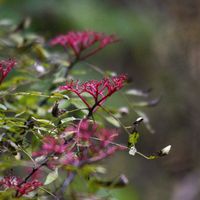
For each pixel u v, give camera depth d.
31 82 2.85
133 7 7.45
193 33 7.49
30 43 3.10
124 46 7.34
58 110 2.35
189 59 7.66
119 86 2.23
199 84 7.74
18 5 6.73
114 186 2.02
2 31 3.28
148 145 8.37
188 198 7.91
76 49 2.92
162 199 8.22
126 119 6.18
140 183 8.34
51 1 6.84
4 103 2.67
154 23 7.50
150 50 7.70
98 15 7.05
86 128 2.17
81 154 2.14
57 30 6.83
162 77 7.86
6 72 2.39
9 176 2.28
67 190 2.61
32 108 2.77
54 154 2.13
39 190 2.38
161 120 8.17
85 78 5.19
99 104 2.25
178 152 8.27
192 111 7.93
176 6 7.48
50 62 3.06
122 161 8.12
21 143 2.33
